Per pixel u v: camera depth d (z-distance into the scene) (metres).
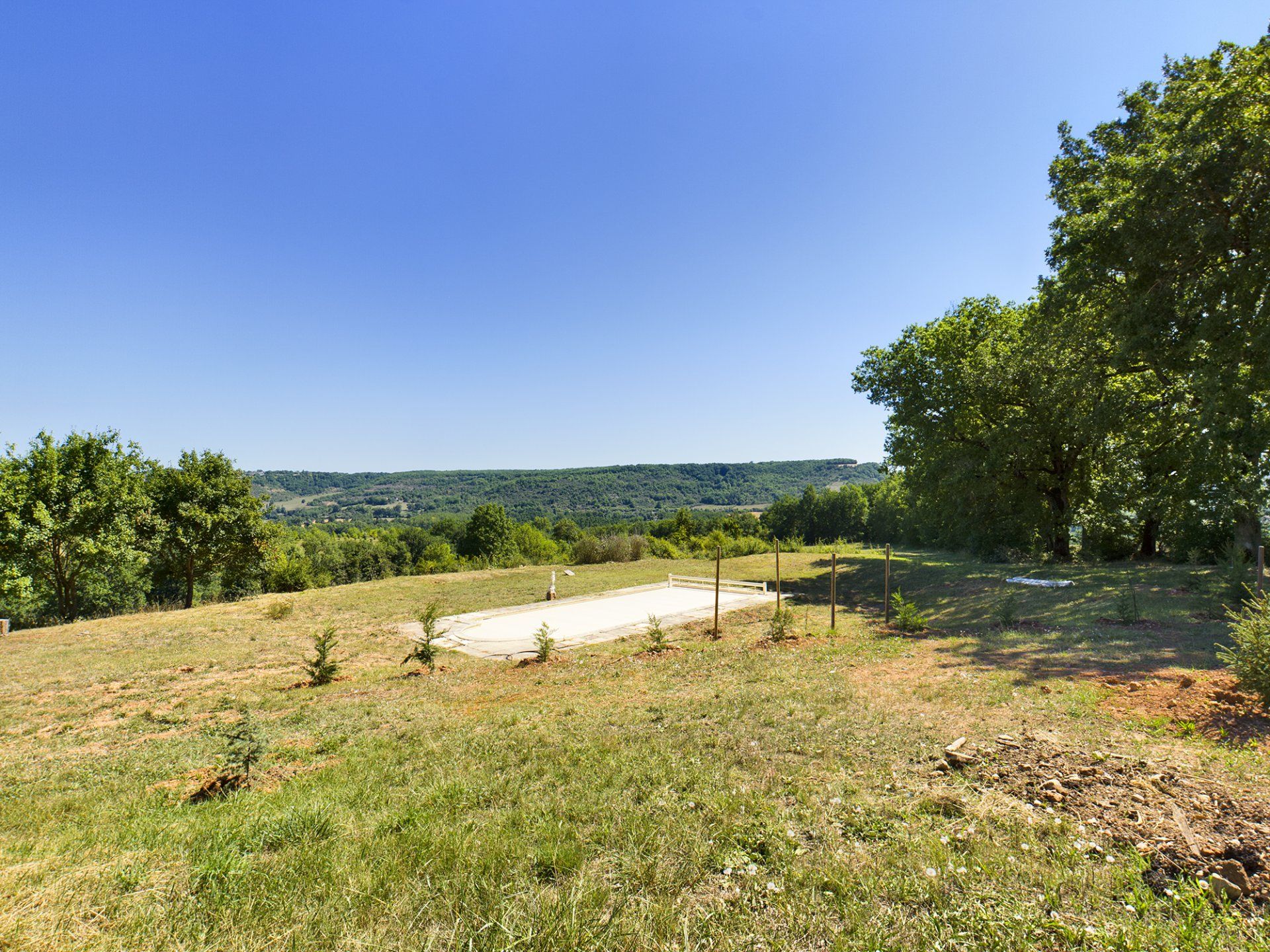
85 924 3.28
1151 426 19.80
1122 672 7.73
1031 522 24.69
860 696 7.79
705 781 5.37
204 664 12.28
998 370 22.14
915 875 3.59
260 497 29.58
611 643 13.23
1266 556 17.14
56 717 9.02
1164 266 15.43
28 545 21.67
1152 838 3.79
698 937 3.12
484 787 5.52
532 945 3.05
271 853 4.27
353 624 16.56
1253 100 13.17
